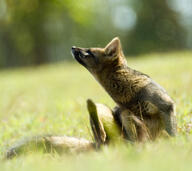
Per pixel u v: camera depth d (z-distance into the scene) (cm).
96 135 840
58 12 5891
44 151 841
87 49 1023
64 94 2156
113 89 955
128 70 958
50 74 3566
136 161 629
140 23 6994
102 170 595
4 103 1908
